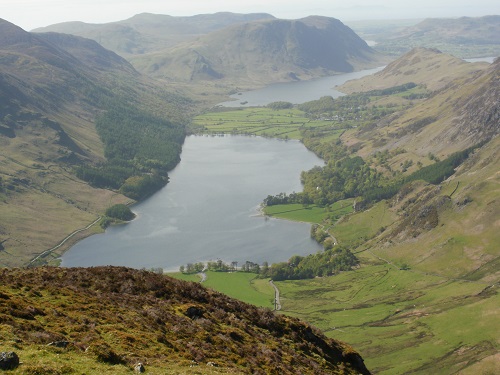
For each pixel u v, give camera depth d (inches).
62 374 1969.7
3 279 3105.3
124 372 2153.1
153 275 3855.8
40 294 2967.5
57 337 2338.8
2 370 1863.9
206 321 3267.7
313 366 3307.1
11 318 2437.3
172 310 3307.1
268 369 2859.3
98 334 2568.9
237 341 3184.1
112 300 3164.4
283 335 3740.2
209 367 2539.4
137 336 2672.2
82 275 3526.1
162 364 2389.3
